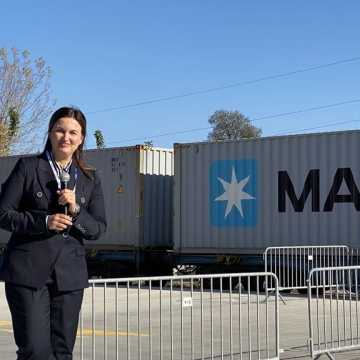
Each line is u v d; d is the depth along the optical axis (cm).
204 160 2016
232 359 766
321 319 1213
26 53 4294
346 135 1777
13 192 408
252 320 1202
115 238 2233
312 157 1828
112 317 1161
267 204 1894
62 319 418
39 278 404
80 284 420
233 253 1945
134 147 2211
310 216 1820
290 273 1819
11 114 4247
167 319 1173
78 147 430
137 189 2194
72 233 420
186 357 841
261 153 1914
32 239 405
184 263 2055
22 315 404
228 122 9000
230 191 1961
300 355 855
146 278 675
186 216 2041
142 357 855
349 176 1762
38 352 404
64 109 422
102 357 853
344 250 1742
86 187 429
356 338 943
